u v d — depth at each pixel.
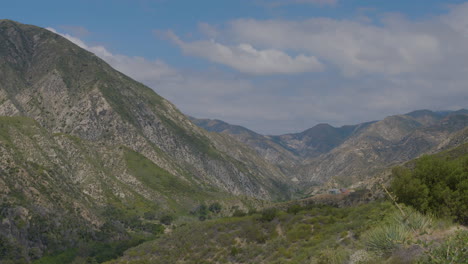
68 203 139.38
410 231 11.16
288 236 45.97
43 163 164.25
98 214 155.62
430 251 8.32
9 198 114.31
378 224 12.94
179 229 85.62
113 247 125.62
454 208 18.45
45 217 120.06
